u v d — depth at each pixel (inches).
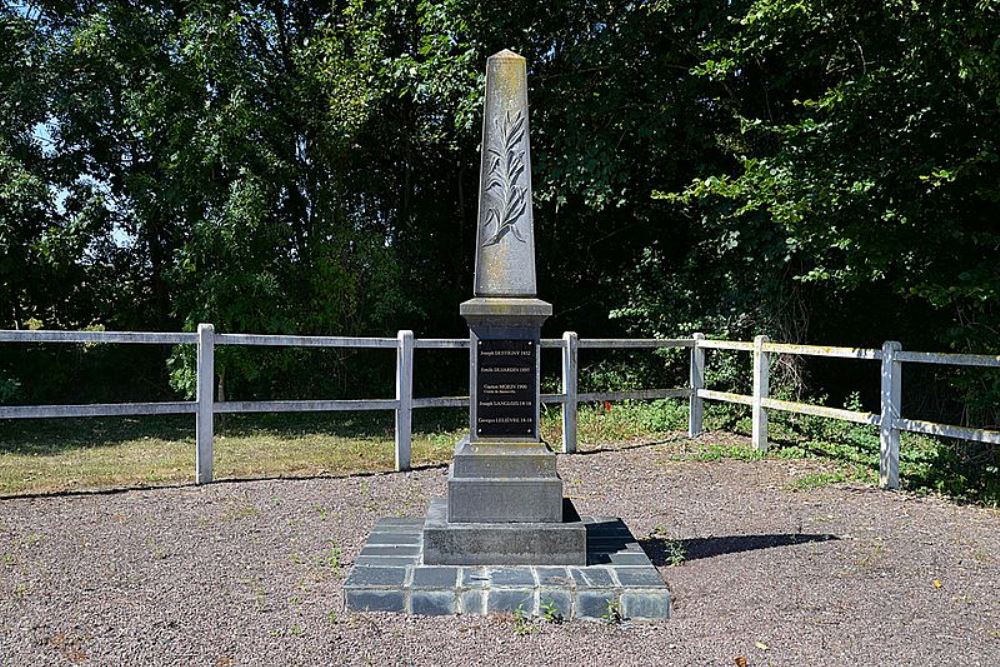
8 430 498.6
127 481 348.8
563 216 614.2
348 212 619.2
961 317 375.2
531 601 196.4
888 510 311.7
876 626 193.5
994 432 310.5
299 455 419.5
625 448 441.1
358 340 369.4
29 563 235.3
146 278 596.4
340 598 207.2
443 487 341.7
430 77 516.7
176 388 513.7
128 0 545.0
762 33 381.7
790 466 393.4
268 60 546.0
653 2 478.3
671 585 219.3
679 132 520.4
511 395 225.3
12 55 481.7
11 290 526.9
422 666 170.2
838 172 347.6
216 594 210.2
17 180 455.5
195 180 481.7
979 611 204.7
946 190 334.3
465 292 663.1
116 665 169.3
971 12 290.4
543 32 518.9
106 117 505.7
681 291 553.0
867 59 366.6
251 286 486.6
